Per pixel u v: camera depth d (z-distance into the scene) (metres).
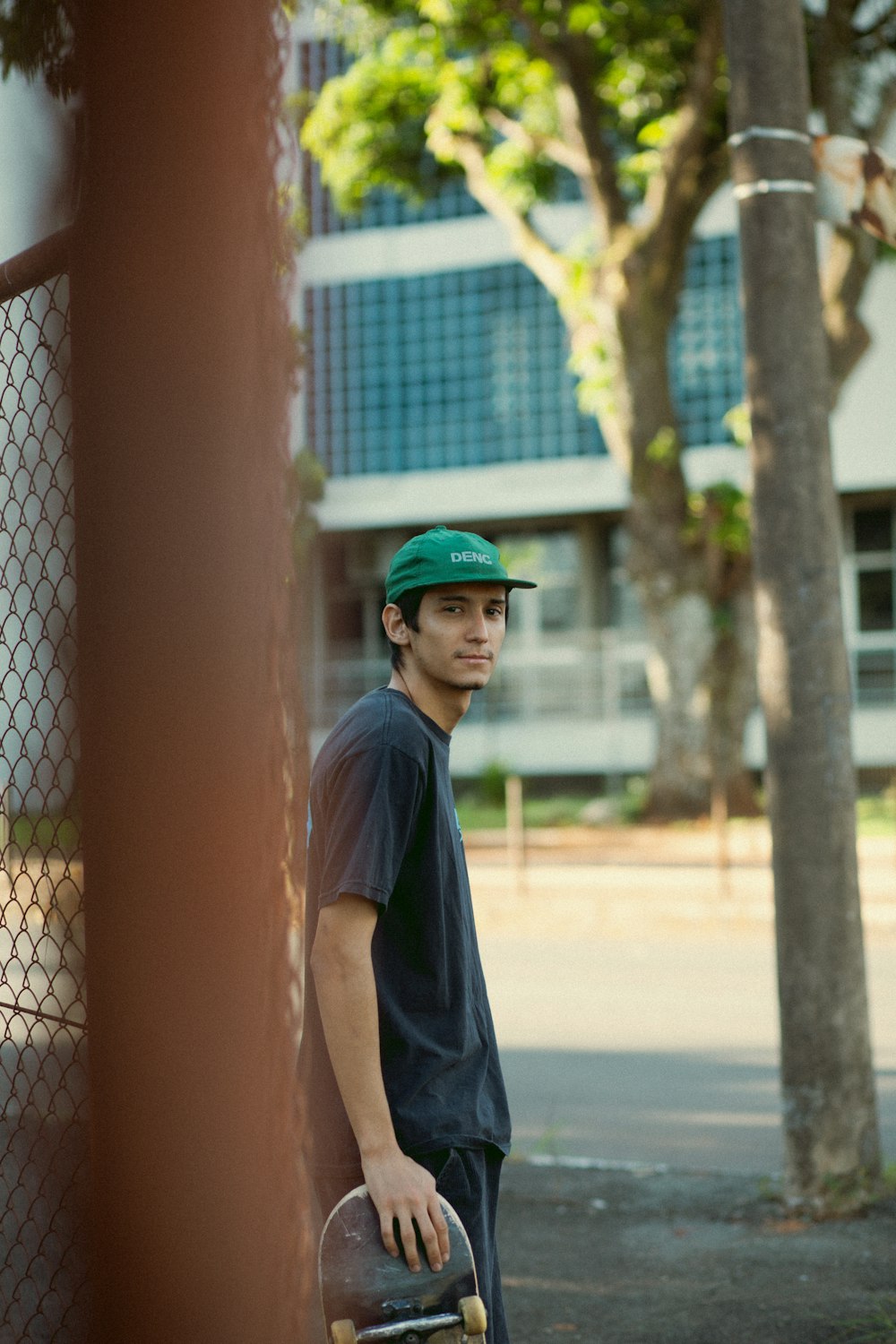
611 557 28.36
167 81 2.01
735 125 5.18
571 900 13.76
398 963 2.42
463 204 28.17
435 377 28.38
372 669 28.98
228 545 2.01
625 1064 8.05
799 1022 4.99
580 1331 3.96
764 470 5.09
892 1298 4.05
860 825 19.88
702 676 20.27
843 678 5.06
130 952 2.04
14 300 2.73
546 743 27.22
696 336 26.47
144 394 2.03
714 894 13.70
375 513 28.66
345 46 18.73
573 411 27.53
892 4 16.81
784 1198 5.04
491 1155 2.54
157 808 2.03
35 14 2.35
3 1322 2.75
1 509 2.84
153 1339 2.03
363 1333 2.16
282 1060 2.02
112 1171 2.06
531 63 18.70
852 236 17.55
